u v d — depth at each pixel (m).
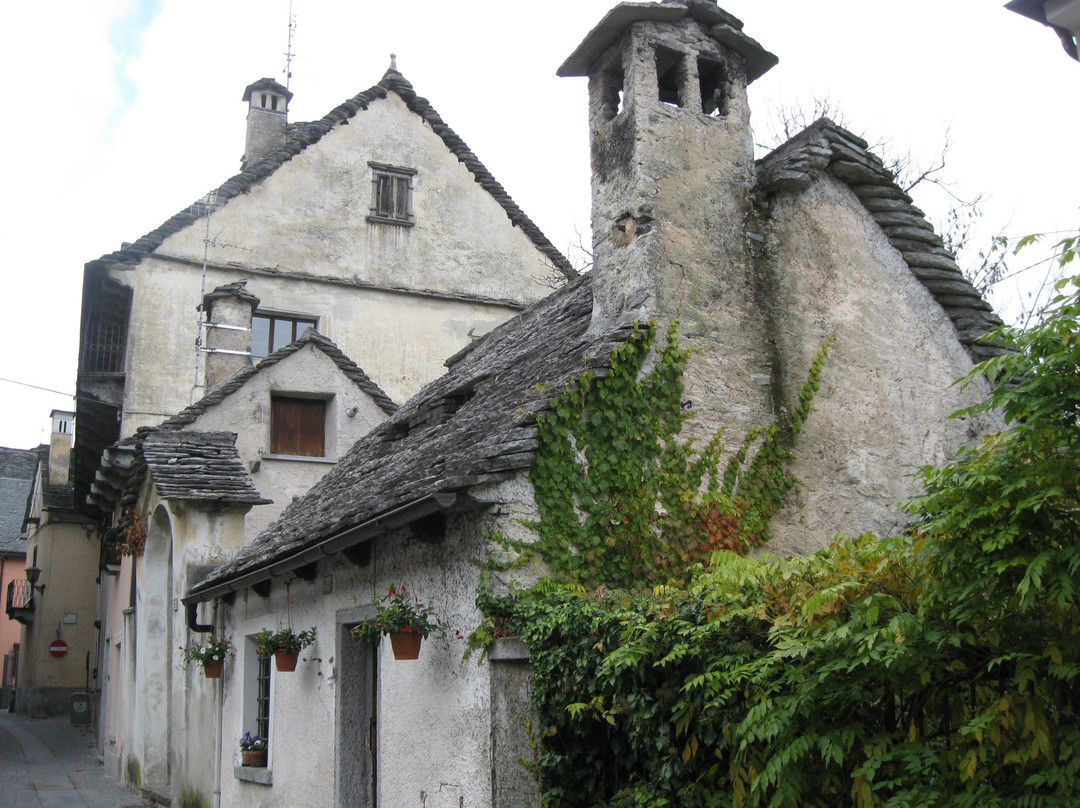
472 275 20.59
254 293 18.53
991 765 3.70
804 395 7.36
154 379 17.41
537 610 5.64
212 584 9.99
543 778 5.59
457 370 11.44
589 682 5.14
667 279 7.11
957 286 8.23
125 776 15.81
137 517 14.58
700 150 7.57
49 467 31.59
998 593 3.62
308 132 19.72
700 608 4.80
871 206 8.19
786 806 4.23
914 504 3.87
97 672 24.45
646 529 6.40
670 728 4.73
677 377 6.88
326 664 8.33
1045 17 5.41
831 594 3.86
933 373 8.07
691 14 7.85
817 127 7.88
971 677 3.89
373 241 19.83
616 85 8.10
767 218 7.67
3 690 36.78
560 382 6.57
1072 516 3.58
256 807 9.65
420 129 20.78
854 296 7.86
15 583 38.19
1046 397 3.57
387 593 7.32
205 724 11.69
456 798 6.10
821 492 7.24
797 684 4.20
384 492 7.09
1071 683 3.60
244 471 12.68
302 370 14.66
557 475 6.23
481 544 6.05
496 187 21.28
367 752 8.00
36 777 17.14
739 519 6.80
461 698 6.16
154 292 17.70
